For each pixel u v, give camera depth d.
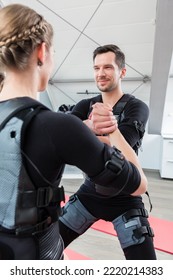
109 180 0.45
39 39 0.46
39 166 0.41
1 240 0.43
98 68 1.04
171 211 2.46
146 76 3.57
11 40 0.43
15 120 0.41
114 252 1.71
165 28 2.15
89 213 1.02
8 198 0.41
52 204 0.45
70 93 4.43
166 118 4.17
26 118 0.41
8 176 0.41
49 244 0.47
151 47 2.99
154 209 2.50
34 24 0.45
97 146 0.43
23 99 0.44
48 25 0.49
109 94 1.06
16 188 0.41
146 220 0.94
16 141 0.40
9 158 0.40
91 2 2.53
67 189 3.11
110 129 0.58
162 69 2.69
